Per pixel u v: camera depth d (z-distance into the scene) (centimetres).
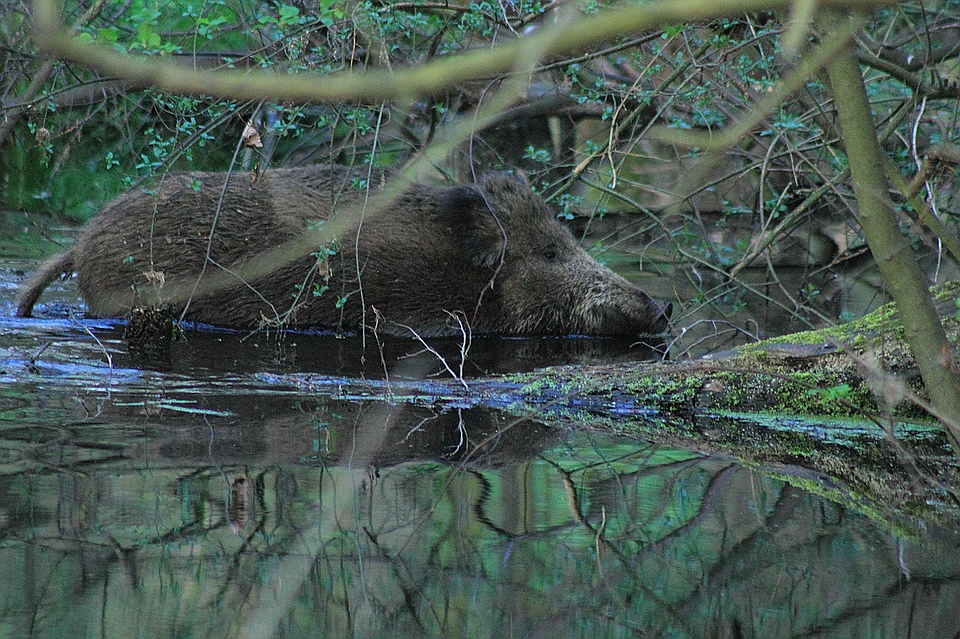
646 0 902
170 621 501
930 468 847
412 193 1516
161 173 1423
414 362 1252
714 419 1012
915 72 1380
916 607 552
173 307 1421
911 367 973
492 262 1527
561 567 602
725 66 1181
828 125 1129
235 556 593
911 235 1382
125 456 781
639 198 1973
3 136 1412
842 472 831
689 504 731
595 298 1543
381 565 594
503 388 1082
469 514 690
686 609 550
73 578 554
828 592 579
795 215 1359
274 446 839
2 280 1653
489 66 254
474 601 550
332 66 1211
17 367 1096
